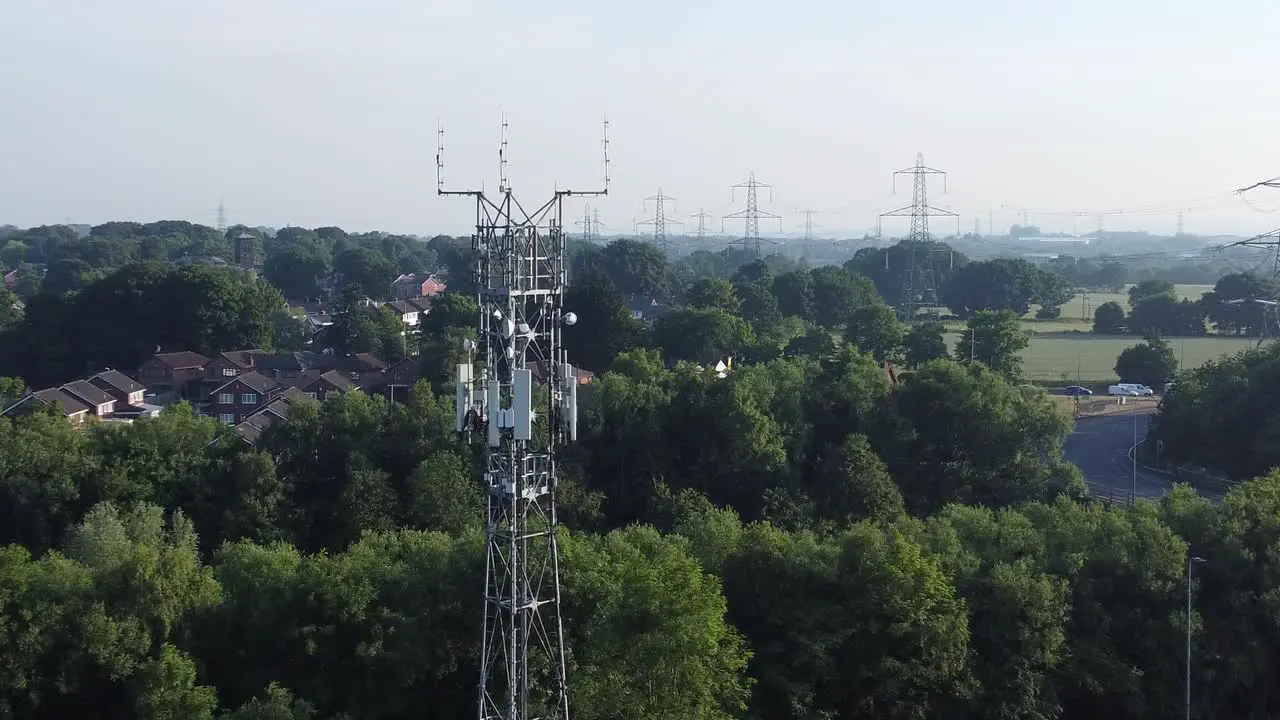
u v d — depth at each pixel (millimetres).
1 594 54156
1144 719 59781
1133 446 116750
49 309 162250
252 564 60969
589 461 92125
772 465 87938
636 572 53438
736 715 53438
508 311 38844
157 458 85750
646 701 50219
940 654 55375
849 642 57438
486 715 44250
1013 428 92500
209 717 51281
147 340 161125
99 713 55500
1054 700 57625
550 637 51688
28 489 81000
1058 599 58812
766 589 60000
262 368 149375
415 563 60469
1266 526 64125
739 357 153250
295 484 87375
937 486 90812
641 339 150375
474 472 85562
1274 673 63281
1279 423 94062
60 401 123938
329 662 55812
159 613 55781
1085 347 196875
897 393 98000
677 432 93812
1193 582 62000
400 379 138625
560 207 39969
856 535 60438
